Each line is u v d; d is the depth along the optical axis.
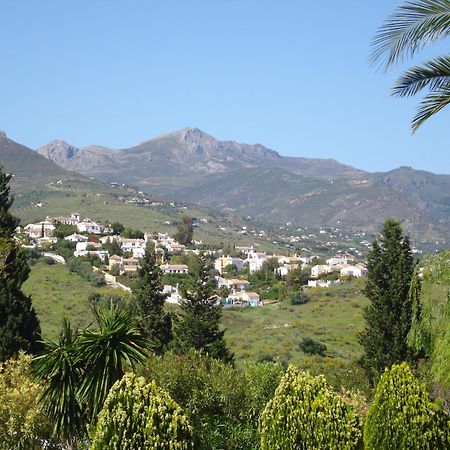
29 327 26.86
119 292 74.38
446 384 13.04
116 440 9.02
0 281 26.91
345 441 9.77
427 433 9.33
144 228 197.50
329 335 58.28
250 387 15.80
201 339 37.78
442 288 14.05
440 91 12.34
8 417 15.60
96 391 13.00
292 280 105.50
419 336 14.07
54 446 16.02
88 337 13.39
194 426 13.46
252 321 69.00
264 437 10.29
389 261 30.59
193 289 39.06
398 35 11.83
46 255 88.19
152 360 15.82
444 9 11.58
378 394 9.70
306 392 10.14
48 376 13.68
